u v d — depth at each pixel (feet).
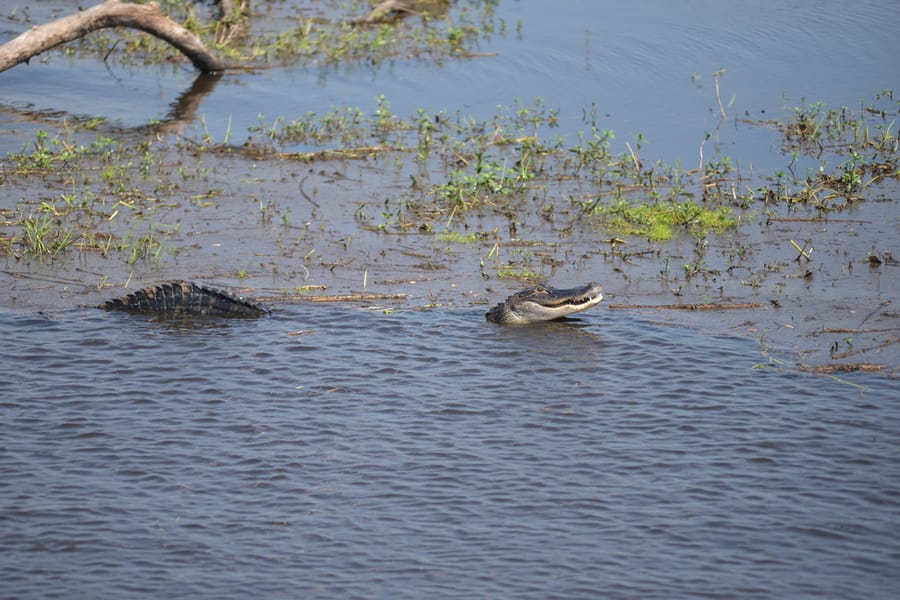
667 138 112.37
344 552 51.47
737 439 61.46
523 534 52.80
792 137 112.37
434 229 92.22
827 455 59.62
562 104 122.62
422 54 141.18
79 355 71.67
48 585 48.80
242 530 53.21
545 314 76.43
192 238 90.27
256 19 156.76
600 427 62.90
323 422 63.46
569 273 84.43
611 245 89.35
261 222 93.35
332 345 73.46
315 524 53.67
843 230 90.79
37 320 76.74
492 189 97.86
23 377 68.54
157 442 61.16
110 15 126.00
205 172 103.45
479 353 72.59
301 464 59.00
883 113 116.37
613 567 50.24
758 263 85.35
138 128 116.16
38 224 91.66
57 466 58.65
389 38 145.38
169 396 66.44
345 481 57.41
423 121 113.70
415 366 70.59
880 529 52.95
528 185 101.91
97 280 83.30
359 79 132.36
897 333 73.67
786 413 64.23
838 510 54.54
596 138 112.06
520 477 57.82
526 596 48.19
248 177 103.04
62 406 65.10
